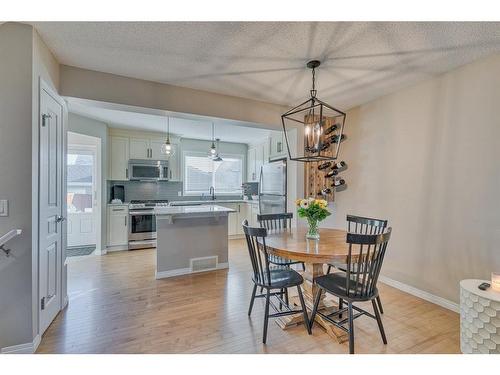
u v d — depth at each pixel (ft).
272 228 9.75
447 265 8.14
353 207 11.68
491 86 7.10
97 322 7.17
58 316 7.46
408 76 8.47
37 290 6.11
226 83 9.12
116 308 8.02
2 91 5.65
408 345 6.21
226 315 7.64
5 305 5.65
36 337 6.02
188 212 10.82
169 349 6.02
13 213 5.71
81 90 7.93
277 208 13.70
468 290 5.84
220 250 12.08
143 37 6.35
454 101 7.97
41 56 6.37
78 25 5.85
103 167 14.67
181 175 19.06
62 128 7.85
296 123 11.96
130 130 16.30
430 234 8.63
